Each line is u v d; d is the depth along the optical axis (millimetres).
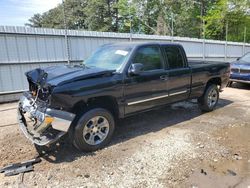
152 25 34562
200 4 32531
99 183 3221
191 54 14453
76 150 4133
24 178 3322
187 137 4746
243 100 8039
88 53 10062
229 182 3260
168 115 6230
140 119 5863
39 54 8797
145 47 4848
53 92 3572
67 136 4594
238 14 27766
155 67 4988
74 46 9633
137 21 34312
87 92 3873
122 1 33750
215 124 5551
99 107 4188
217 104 7367
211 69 6242
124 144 4402
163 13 32625
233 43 17609
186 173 3465
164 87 5113
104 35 10375
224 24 28953
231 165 3703
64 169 3547
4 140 4590
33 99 4035
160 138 4691
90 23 37094
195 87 5898
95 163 3719
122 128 5230
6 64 8125
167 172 3486
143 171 3506
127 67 4457
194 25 32406
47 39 8922
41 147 4242
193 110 6715
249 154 4062
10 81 8289
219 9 28469
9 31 8031
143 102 4770
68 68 4430
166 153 4055
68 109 3762
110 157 3906
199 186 3166
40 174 3422
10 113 6730
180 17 31484
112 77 4223
